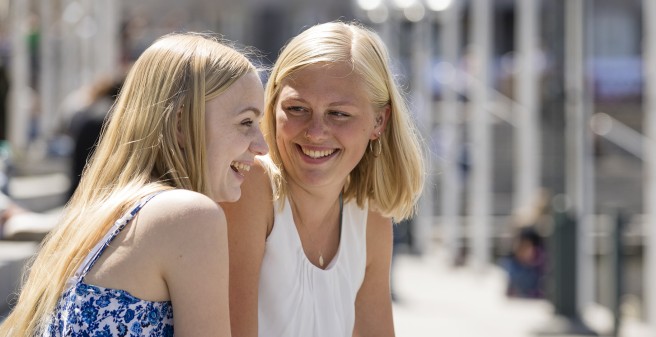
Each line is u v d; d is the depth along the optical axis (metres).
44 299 2.74
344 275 3.40
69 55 14.91
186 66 2.76
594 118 20.61
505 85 22.45
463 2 22.17
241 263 3.17
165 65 2.77
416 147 3.44
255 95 2.84
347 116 3.18
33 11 14.94
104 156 2.80
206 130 2.78
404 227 15.32
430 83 16.14
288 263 3.22
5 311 5.95
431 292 12.20
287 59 3.20
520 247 12.13
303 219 3.31
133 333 2.62
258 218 3.18
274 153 3.27
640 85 23.03
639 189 19.97
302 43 3.20
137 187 2.70
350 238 3.42
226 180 2.87
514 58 24.03
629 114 22.66
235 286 3.17
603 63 23.12
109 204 2.69
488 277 13.75
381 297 3.62
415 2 14.81
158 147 2.75
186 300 2.64
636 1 26.03
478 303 11.40
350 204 3.44
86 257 2.67
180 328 2.65
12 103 12.05
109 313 2.62
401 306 10.95
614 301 9.17
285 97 3.18
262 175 3.20
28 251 6.63
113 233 2.65
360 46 3.20
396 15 14.97
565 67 9.96
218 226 2.67
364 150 3.26
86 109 7.54
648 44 9.77
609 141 20.62
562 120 10.02
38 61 14.43
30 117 14.19
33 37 14.25
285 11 26.34
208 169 2.81
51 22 14.88
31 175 11.17
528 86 12.84
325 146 3.17
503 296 11.97
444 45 15.29
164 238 2.62
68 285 2.68
